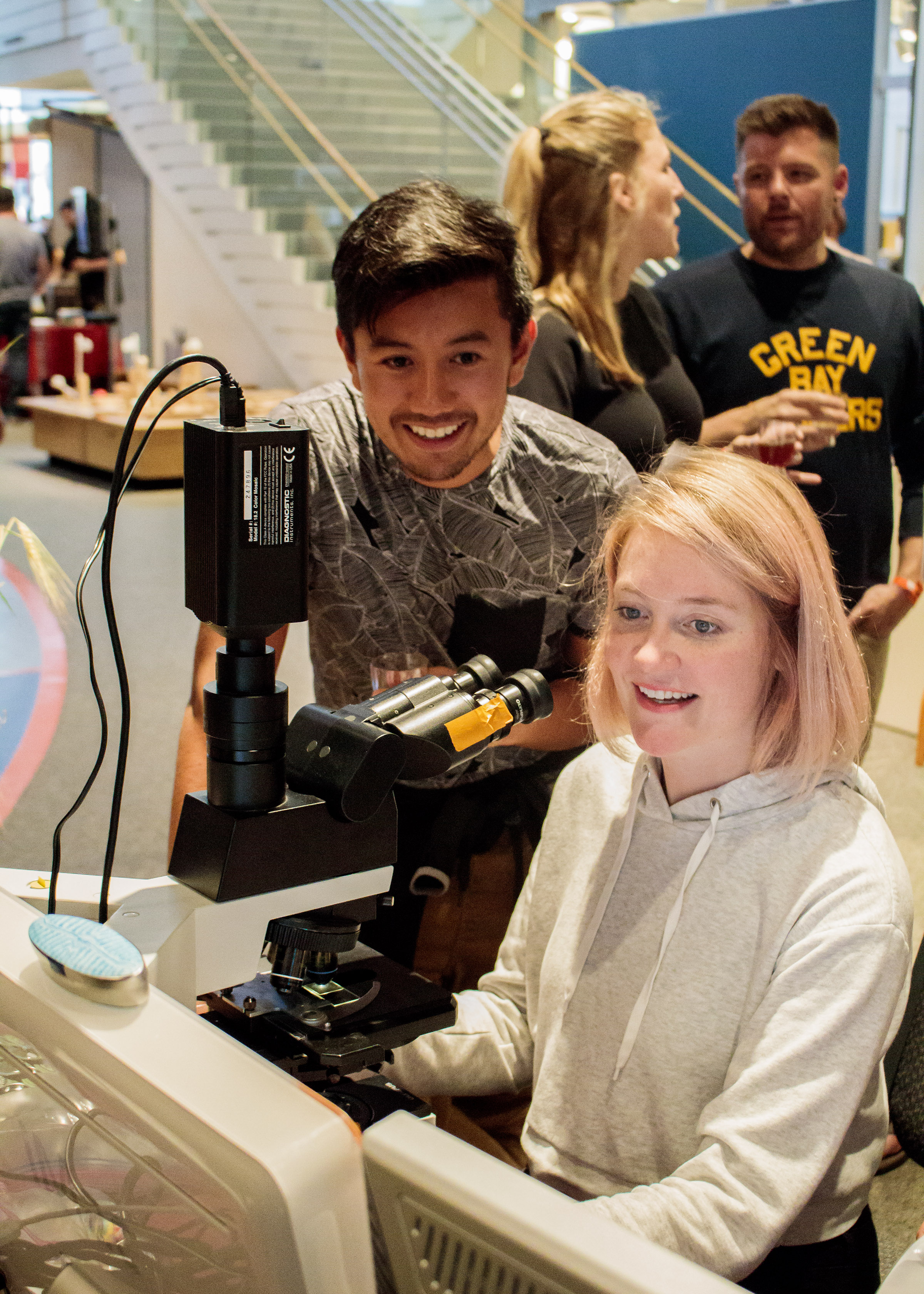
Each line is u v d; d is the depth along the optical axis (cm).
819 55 513
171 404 82
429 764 91
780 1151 90
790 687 102
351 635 152
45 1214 69
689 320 274
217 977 80
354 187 872
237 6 921
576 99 212
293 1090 54
